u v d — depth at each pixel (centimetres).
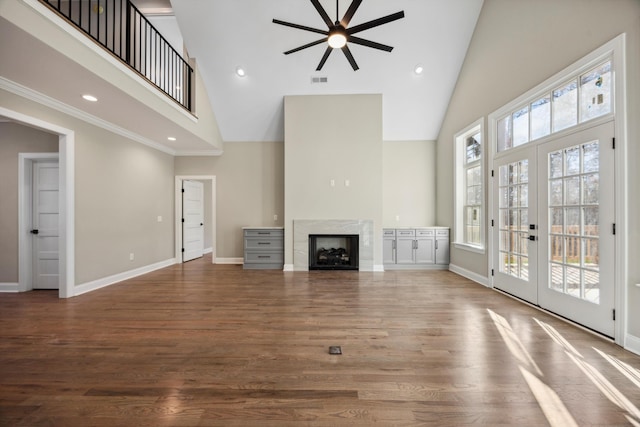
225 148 623
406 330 258
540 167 309
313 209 530
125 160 476
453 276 482
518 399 161
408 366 197
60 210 369
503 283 380
